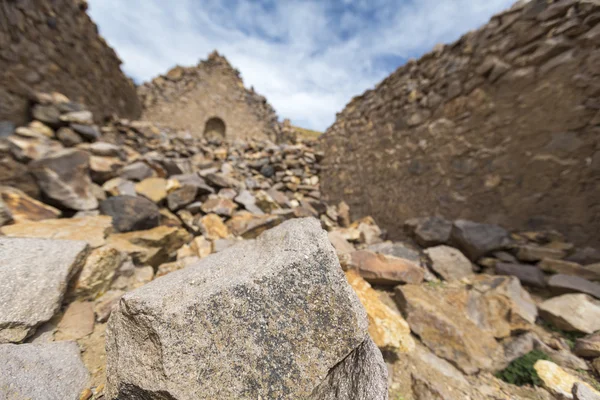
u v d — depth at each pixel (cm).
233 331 85
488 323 175
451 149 321
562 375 132
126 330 93
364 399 87
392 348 150
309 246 106
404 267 232
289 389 81
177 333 84
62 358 114
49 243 155
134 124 616
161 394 79
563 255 207
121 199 285
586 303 166
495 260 235
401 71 421
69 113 410
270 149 683
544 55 232
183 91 1071
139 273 222
